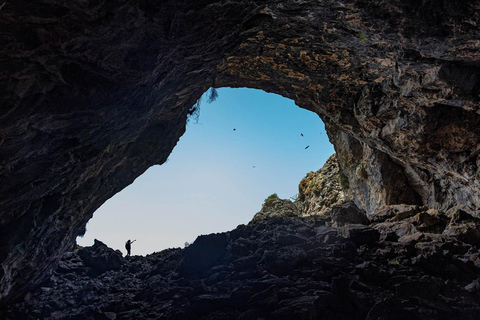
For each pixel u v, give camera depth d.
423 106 9.66
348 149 17.34
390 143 11.95
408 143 11.14
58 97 4.77
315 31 8.28
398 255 8.45
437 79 8.23
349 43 8.51
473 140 9.67
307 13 7.29
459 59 7.45
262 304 6.40
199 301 6.84
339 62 9.85
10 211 6.38
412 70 8.56
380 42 7.88
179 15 5.01
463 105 8.77
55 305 8.66
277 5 6.89
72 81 4.71
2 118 4.29
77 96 4.97
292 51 9.78
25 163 5.47
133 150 10.02
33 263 8.19
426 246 8.49
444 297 6.67
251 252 9.48
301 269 7.80
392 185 14.65
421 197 14.53
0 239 6.47
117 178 10.45
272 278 7.48
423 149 11.03
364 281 7.24
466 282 7.47
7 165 5.17
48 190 6.87
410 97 9.58
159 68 6.23
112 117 6.34
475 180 10.24
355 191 17.75
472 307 6.36
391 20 6.62
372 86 10.59
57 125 5.27
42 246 8.21
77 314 7.82
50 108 4.81
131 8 4.23
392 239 9.52
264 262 8.44
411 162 12.43
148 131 10.02
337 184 20.70
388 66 9.06
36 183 6.23
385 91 10.26
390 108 10.63
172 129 10.73
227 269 8.61
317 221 12.15
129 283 9.77
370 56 8.90
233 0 5.46
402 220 10.94
